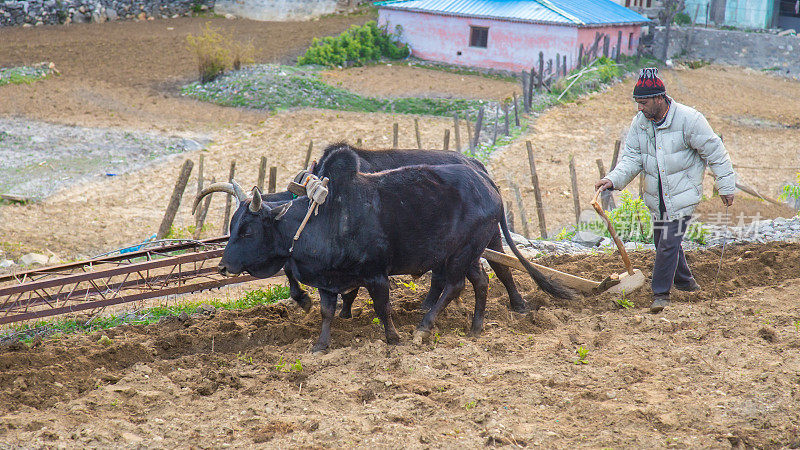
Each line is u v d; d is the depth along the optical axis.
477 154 31.86
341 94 42.16
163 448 8.03
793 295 12.27
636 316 11.47
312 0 63.84
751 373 9.38
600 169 21.30
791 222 17.89
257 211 10.07
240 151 32.41
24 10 54.12
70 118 36.25
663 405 8.70
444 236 10.53
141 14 59.22
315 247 10.19
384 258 10.34
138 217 23.42
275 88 41.88
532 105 40.56
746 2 59.12
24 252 19.08
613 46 52.75
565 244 17.03
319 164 10.36
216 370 10.13
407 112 40.28
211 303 13.66
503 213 11.34
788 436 8.06
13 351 11.01
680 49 56.38
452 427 8.40
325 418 8.57
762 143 35.16
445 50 53.25
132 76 44.59
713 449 7.77
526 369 9.73
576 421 8.49
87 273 11.26
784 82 50.50
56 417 8.63
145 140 33.41
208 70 43.94
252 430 8.40
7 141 31.97
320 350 10.65
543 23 49.38
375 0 66.50
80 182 27.30
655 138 11.33
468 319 11.71
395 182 10.34
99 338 11.53
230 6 63.09
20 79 41.62
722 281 13.20
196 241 12.63
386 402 8.95
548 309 12.02
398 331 11.25
